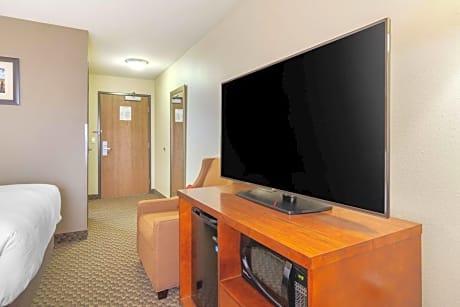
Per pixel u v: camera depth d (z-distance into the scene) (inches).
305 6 73.2
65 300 78.4
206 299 66.2
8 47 115.8
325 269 35.4
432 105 48.1
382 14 55.2
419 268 45.7
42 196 80.8
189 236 74.9
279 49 82.8
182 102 166.9
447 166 46.4
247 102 70.7
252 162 68.4
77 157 127.4
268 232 42.7
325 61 49.3
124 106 227.6
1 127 116.2
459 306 45.4
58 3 103.1
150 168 237.8
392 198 54.4
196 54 142.8
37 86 120.4
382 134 40.7
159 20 116.5
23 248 52.4
